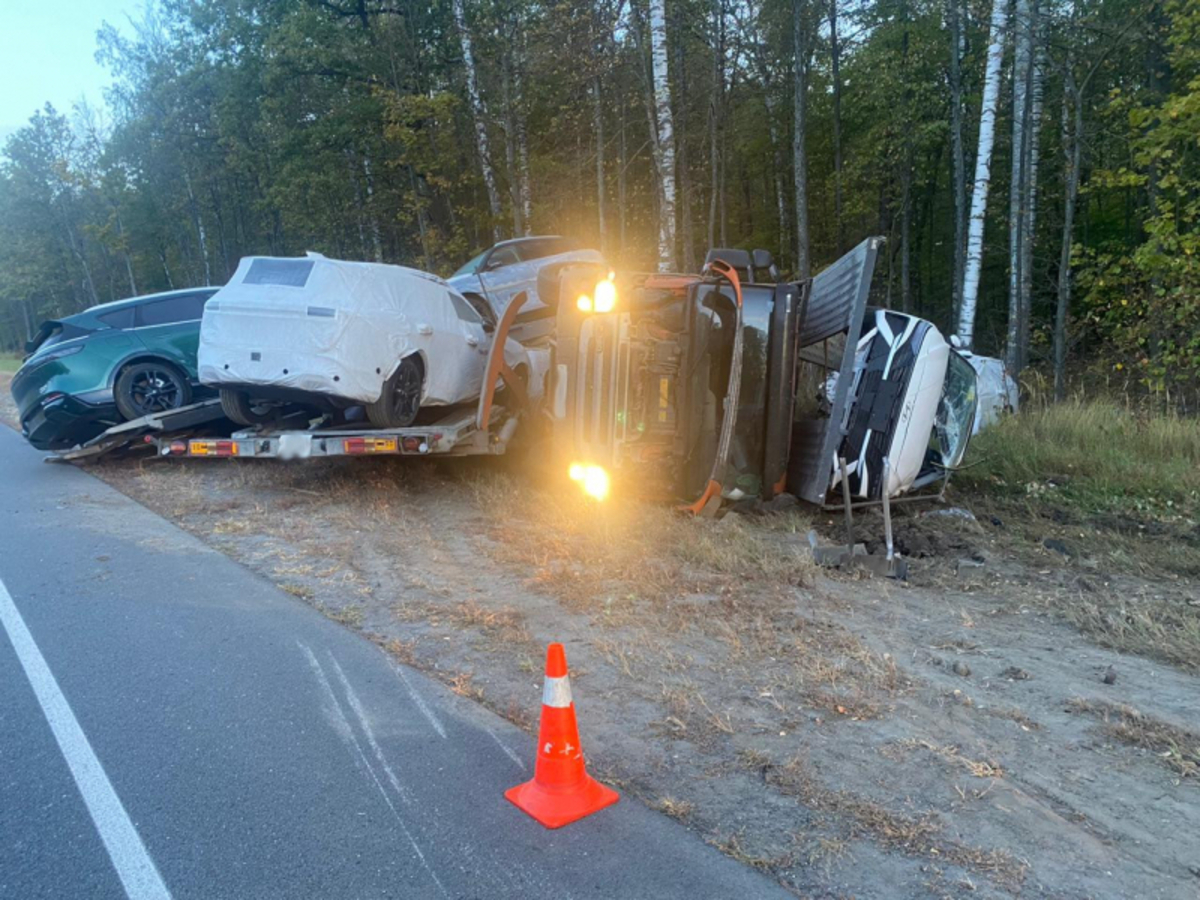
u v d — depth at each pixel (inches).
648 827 131.6
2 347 2994.6
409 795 140.8
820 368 353.1
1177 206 496.1
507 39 821.2
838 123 948.6
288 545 288.2
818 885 117.8
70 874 121.6
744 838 128.6
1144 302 515.2
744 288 322.0
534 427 368.5
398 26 934.4
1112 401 509.7
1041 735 159.3
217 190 1512.1
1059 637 208.5
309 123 1021.2
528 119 944.9
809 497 312.2
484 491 348.2
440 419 376.5
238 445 354.0
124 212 1621.6
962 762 149.3
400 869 122.0
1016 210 602.9
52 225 1971.0
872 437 312.8
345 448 333.7
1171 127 467.5
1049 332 754.8
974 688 179.2
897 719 165.3
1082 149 665.6
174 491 374.0
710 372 322.3
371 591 241.0
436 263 906.1
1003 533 301.6
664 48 560.4
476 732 161.8
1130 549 280.8
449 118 837.2
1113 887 117.3
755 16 904.3
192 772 148.4
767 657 193.8
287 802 139.1
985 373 474.0
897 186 963.3
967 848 125.7
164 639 207.6
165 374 419.8
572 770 137.4
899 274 1125.1
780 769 147.2
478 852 125.7
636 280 329.4
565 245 513.0
